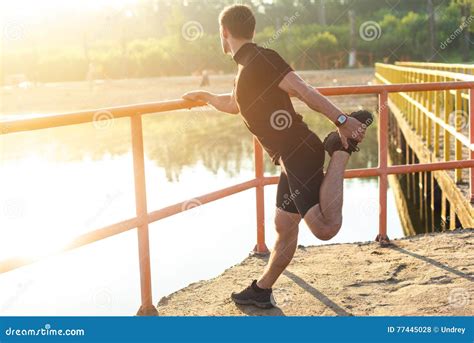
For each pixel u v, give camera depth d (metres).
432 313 4.45
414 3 69.94
